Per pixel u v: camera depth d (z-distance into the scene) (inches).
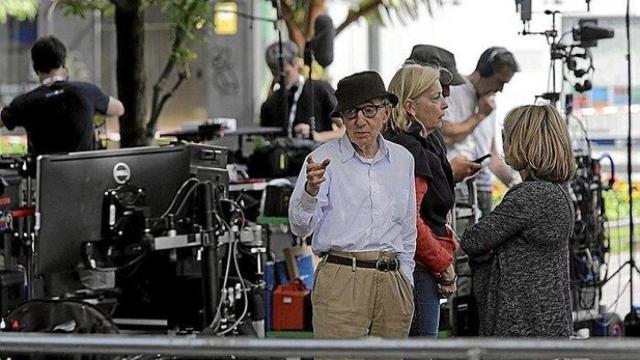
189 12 999.0
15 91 1601.9
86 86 847.1
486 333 579.5
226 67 1425.9
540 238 567.5
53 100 837.8
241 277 721.0
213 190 703.1
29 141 850.8
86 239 668.1
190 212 700.0
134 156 683.4
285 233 856.3
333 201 577.0
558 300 571.2
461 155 828.0
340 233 576.1
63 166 655.1
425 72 615.2
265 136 978.1
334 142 584.4
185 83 1434.5
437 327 620.7
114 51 1501.0
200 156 716.0
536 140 571.5
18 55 1608.0
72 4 1095.6
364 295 573.9
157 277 726.5
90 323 644.1
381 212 577.0
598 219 882.8
